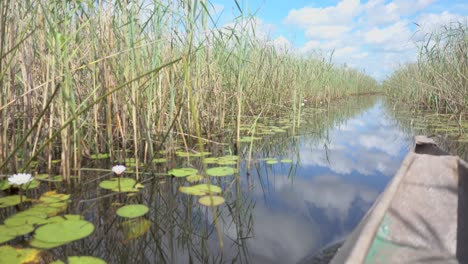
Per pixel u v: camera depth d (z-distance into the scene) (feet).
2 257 3.11
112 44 6.88
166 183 5.96
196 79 9.27
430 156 3.48
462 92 15.39
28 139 6.32
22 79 6.44
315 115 19.83
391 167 7.45
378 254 2.59
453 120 15.34
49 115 6.54
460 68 16.46
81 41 6.61
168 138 7.96
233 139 10.77
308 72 23.09
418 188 3.24
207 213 4.63
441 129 12.89
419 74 21.52
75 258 3.12
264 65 16.43
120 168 5.27
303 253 3.34
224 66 11.12
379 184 6.07
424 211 3.06
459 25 16.33
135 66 7.21
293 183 6.16
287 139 11.32
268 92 16.19
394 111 22.59
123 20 6.86
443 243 2.82
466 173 3.15
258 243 3.65
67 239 3.45
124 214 4.25
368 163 7.88
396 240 2.79
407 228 2.90
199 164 7.44
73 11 5.61
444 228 2.93
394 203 3.12
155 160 7.18
